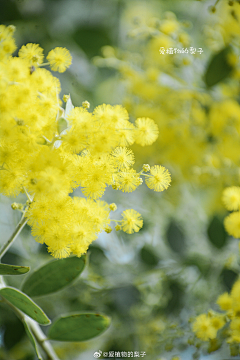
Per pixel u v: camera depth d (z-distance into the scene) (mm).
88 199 420
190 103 542
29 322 438
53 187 406
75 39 539
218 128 532
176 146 541
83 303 540
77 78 531
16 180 412
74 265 444
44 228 414
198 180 538
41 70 420
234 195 467
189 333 517
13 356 522
